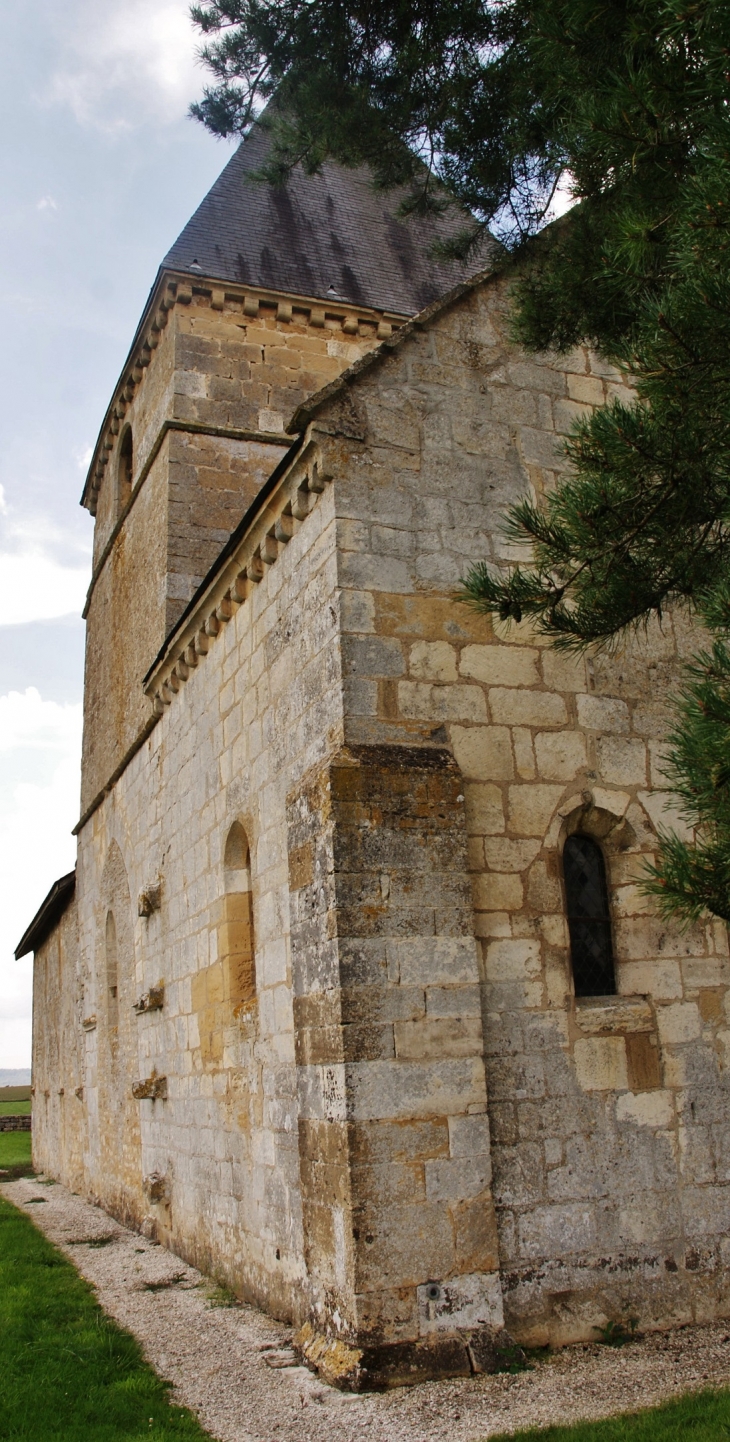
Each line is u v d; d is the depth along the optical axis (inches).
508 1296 299.9
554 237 361.1
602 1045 336.2
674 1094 343.3
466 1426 239.8
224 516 623.5
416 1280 284.0
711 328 202.8
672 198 240.5
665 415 219.3
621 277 243.3
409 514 351.3
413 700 335.9
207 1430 251.4
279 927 373.1
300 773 357.4
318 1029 308.0
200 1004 474.9
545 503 371.2
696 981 359.9
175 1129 513.3
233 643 446.6
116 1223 647.8
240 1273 403.9
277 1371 293.4
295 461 357.1
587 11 241.6
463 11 351.3
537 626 353.1
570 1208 315.6
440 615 346.9
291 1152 352.8
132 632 683.4
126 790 672.4
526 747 350.3
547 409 385.7
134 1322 369.4
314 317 682.8
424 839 317.4
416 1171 291.6
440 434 364.2
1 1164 1197.1
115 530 755.4
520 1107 318.0
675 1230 329.7
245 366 658.2
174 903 531.2
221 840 450.3
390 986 302.0
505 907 333.4
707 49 191.2
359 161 394.0
